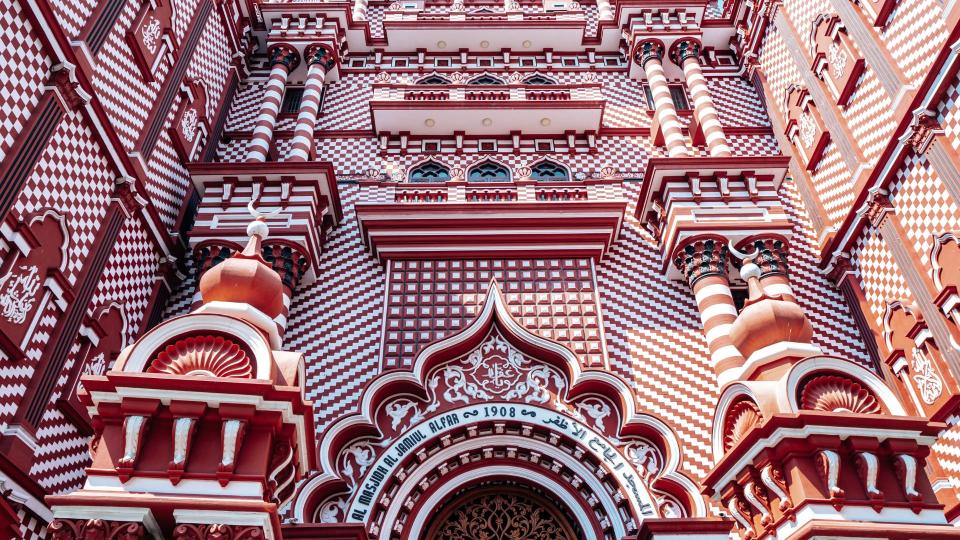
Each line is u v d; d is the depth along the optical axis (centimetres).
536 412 1281
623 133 1856
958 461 1180
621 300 1490
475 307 1446
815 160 1717
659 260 1560
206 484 737
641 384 1361
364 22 2097
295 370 852
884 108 1462
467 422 1255
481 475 1241
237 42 2027
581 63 2106
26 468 985
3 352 979
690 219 1484
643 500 1179
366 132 1858
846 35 1614
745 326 1023
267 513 715
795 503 839
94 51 1245
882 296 1426
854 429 860
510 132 1823
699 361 1391
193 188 1652
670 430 1240
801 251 1638
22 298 1018
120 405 773
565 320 1427
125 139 1355
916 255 1328
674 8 2055
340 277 1521
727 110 2003
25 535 980
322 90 1986
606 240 1530
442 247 1521
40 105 1091
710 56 2145
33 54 1089
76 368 1147
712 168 1543
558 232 1526
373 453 1224
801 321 1008
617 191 1694
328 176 1535
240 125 1934
